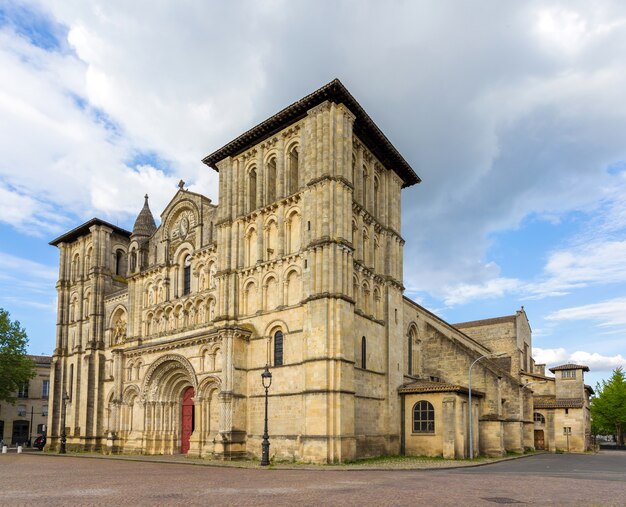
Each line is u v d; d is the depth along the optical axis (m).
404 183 60.94
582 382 80.31
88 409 64.94
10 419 99.25
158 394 55.81
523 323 97.25
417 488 25.16
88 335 69.31
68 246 76.62
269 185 51.69
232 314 49.75
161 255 61.28
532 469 39.44
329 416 40.41
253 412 46.59
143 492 23.17
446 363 59.78
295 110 48.50
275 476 31.08
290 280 47.06
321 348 41.72
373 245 52.41
